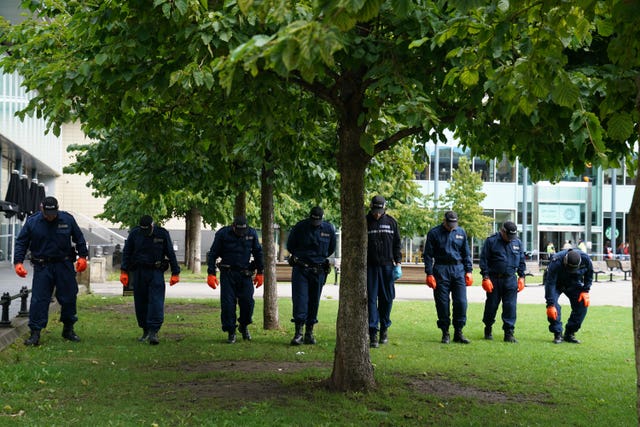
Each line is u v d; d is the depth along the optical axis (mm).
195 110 7395
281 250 38562
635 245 3430
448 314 10609
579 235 47625
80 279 18969
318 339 10602
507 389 7148
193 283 24781
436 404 6375
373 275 10008
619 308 17016
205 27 5266
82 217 43500
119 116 6898
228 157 9828
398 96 5680
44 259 9492
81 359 8328
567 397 6832
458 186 37438
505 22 4500
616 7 3822
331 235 10203
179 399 6328
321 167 11180
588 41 5344
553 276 10797
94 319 12602
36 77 6488
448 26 5121
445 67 5723
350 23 3119
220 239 10242
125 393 6551
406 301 18016
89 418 5539
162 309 9992
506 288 10945
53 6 7727
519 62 4691
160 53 5949
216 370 7832
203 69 5398
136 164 11250
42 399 6223
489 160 7648
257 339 10547
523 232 47406
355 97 6473
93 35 6000
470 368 8266
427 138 7016
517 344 10547
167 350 9242
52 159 38906
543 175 6727
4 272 28234
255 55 3156
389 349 9734
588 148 6117
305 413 5805
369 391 6629
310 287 10195
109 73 5836
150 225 10031
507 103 5230
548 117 5539
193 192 12031
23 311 10961
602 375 7984
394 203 33281
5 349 8633
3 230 33719
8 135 27359
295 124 8484
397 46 5547
